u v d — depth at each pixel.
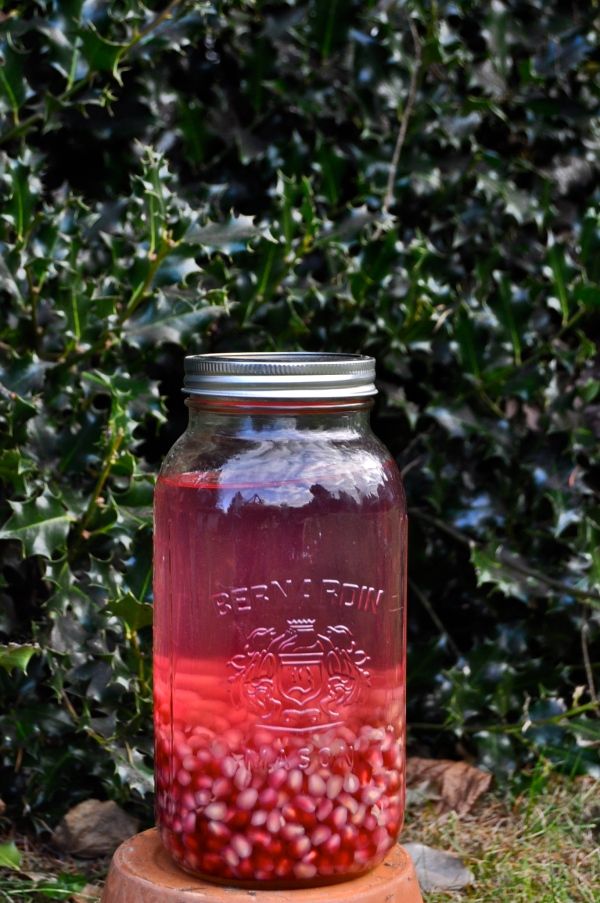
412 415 1.24
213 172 1.28
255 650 0.90
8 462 1.10
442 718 1.28
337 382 0.90
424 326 1.24
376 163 1.27
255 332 1.22
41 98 1.19
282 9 1.25
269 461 0.90
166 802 0.93
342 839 0.91
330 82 1.26
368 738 0.92
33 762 1.15
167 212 1.15
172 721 0.92
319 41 1.26
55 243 1.15
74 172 1.24
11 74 1.15
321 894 0.90
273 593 0.90
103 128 1.22
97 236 1.20
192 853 0.92
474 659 1.26
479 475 1.29
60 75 1.19
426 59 1.25
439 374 1.29
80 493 1.14
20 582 1.17
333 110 1.27
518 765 1.25
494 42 1.29
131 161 1.24
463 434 1.25
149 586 1.12
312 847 0.91
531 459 1.28
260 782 0.90
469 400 1.27
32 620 1.13
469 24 1.30
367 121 1.26
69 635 1.11
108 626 1.11
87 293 1.13
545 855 1.13
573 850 1.14
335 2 1.24
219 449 0.91
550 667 1.27
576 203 1.33
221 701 0.91
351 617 0.92
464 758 1.27
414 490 1.28
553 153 1.33
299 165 1.27
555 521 1.27
